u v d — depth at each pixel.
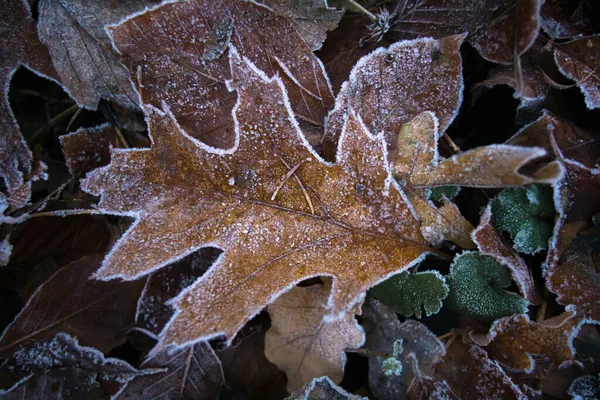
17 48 0.38
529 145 0.36
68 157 0.38
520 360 0.36
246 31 0.37
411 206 0.35
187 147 0.35
